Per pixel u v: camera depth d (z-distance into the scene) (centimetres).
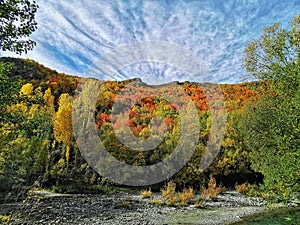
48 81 3628
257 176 2978
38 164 2202
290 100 1088
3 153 1373
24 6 538
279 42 1159
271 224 1285
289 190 914
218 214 1620
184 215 1588
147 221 1395
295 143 987
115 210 1688
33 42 581
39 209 1488
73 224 1272
